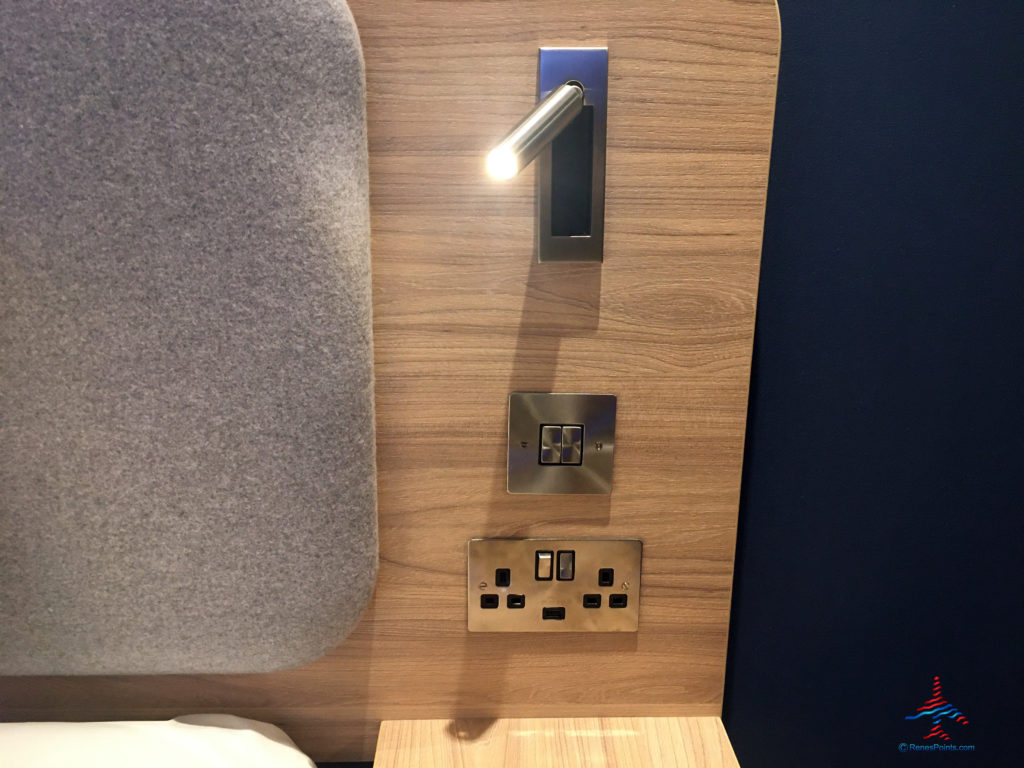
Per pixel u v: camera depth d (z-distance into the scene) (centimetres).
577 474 60
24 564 56
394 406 59
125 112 49
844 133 63
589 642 65
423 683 65
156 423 54
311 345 54
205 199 51
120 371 53
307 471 56
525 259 56
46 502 55
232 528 56
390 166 54
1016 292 66
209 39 48
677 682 66
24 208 50
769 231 66
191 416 54
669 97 53
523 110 54
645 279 57
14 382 53
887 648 74
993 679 75
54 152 49
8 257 51
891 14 61
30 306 52
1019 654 74
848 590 72
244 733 60
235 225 51
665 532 62
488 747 63
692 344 58
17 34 48
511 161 46
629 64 53
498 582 62
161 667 60
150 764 54
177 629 59
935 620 73
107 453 54
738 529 72
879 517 71
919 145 63
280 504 56
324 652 62
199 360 53
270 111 50
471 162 54
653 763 61
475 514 61
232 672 61
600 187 54
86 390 53
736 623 74
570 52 52
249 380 54
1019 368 68
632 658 65
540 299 57
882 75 62
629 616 64
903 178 64
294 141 50
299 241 52
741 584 73
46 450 54
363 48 52
